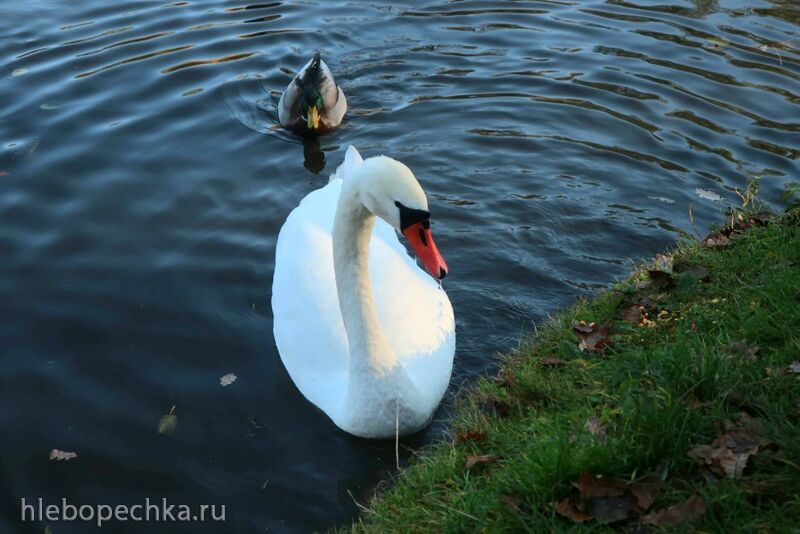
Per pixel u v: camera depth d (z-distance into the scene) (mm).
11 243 2139
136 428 1688
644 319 1678
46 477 1588
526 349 1789
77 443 1652
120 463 1617
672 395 1367
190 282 2053
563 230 2215
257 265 2111
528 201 2312
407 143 2566
